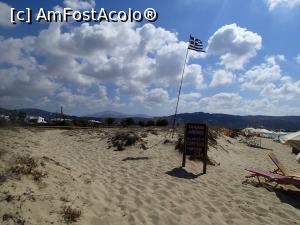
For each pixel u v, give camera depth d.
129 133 17.69
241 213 7.32
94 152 15.48
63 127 36.47
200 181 10.17
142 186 8.80
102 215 6.12
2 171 6.35
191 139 11.91
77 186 7.33
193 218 6.69
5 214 4.76
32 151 11.59
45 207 5.45
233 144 27.19
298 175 10.56
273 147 35.25
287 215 7.48
